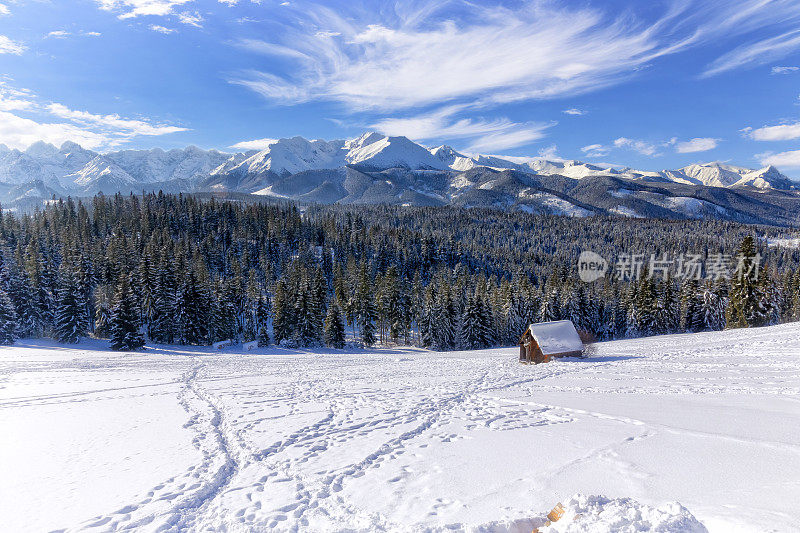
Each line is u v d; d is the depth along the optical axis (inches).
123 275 2593.5
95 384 1003.3
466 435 494.0
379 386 919.0
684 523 213.2
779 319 2479.1
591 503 253.4
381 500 324.2
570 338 1496.1
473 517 280.2
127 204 6289.4
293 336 2741.1
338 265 4399.6
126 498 353.7
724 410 542.6
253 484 376.2
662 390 741.3
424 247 5748.0
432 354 2203.5
